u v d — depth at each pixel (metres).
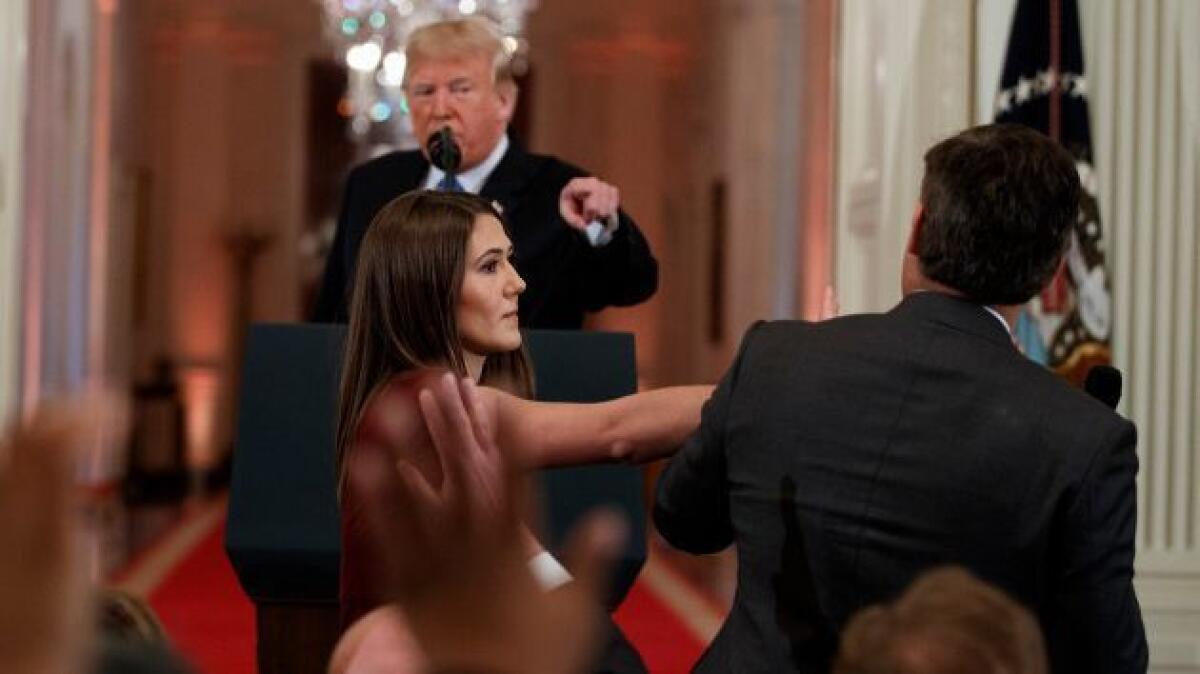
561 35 16.48
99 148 13.34
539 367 3.01
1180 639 5.30
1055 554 2.16
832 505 2.22
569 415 2.29
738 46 14.71
